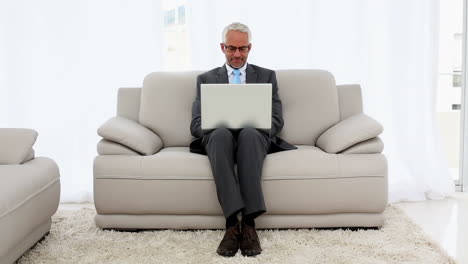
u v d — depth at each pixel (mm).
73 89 3096
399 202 2975
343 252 1997
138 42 3070
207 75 2613
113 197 2242
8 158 2082
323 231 2254
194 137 2670
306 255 1958
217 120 2186
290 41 3092
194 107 2535
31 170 2029
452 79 3342
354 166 2229
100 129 2307
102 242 2141
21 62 3082
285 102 2721
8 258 1806
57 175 2215
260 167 2125
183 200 2232
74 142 3125
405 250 2014
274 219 2266
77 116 3109
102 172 2238
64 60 3078
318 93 2723
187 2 3064
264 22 3076
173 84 2744
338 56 3109
